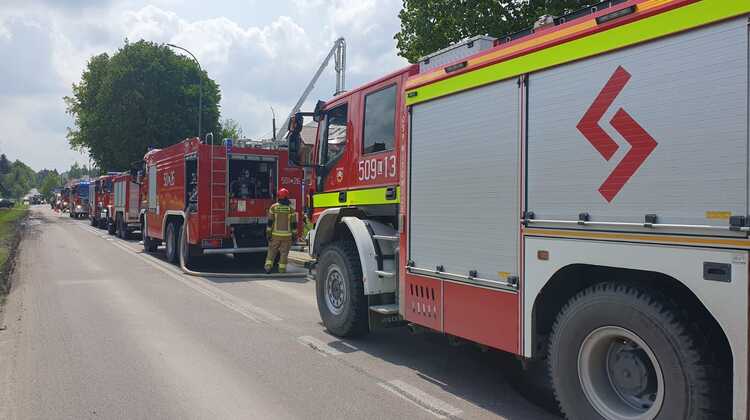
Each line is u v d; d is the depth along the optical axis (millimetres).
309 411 4289
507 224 4094
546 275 3758
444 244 4754
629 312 3258
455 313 4621
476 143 4410
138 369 5316
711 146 2871
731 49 2809
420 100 5102
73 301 8719
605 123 3402
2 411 4281
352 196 6367
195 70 41094
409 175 5242
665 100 3090
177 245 13734
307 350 6027
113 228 24750
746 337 2709
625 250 3258
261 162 13000
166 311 8047
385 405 4418
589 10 3939
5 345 6137
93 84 41719
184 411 4285
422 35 11844
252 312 8039
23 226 30031
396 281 5805
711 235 2852
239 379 5043
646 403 3338
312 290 10078
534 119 3889
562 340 3707
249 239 12773
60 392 4695
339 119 6727
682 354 3016
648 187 3152
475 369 5383
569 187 3619
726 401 2998
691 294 3188
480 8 10812
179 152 13375
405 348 6145
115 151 38812
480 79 4383
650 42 3182
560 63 3707
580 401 3617
